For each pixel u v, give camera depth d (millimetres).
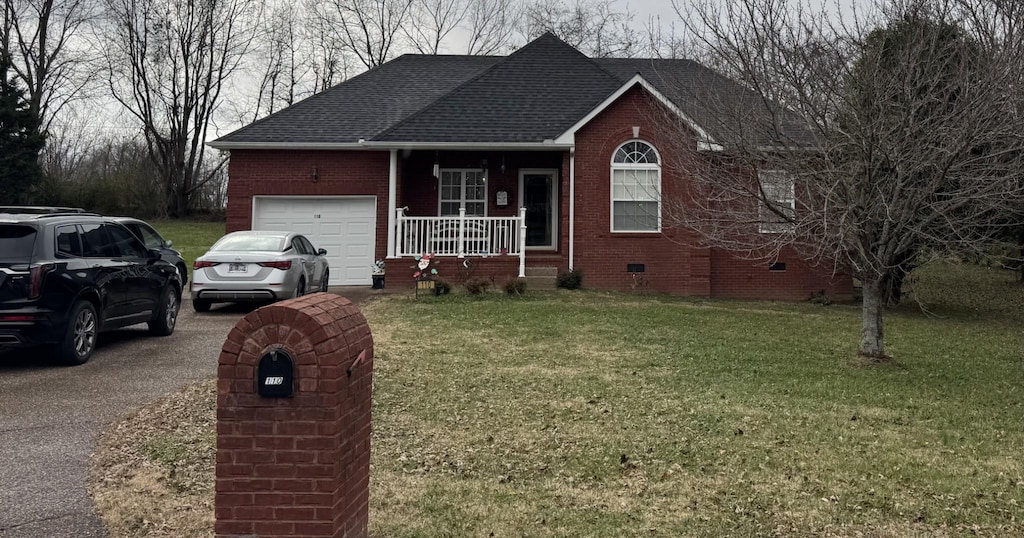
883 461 5277
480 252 16125
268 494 3164
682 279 16000
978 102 7355
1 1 35500
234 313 12742
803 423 6242
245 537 3156
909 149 7785
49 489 4543
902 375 8305
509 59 18906
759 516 4281
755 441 5707
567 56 19109
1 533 3904
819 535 4047
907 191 7957
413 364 8383
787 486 4762
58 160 45219
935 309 15836
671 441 5676
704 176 9984
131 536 3924
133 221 13117
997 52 7648
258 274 12312
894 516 4305
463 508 4348
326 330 3203
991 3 7934
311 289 14078
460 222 15930
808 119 8273
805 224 8414
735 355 9227
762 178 9172
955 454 5488
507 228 16234
